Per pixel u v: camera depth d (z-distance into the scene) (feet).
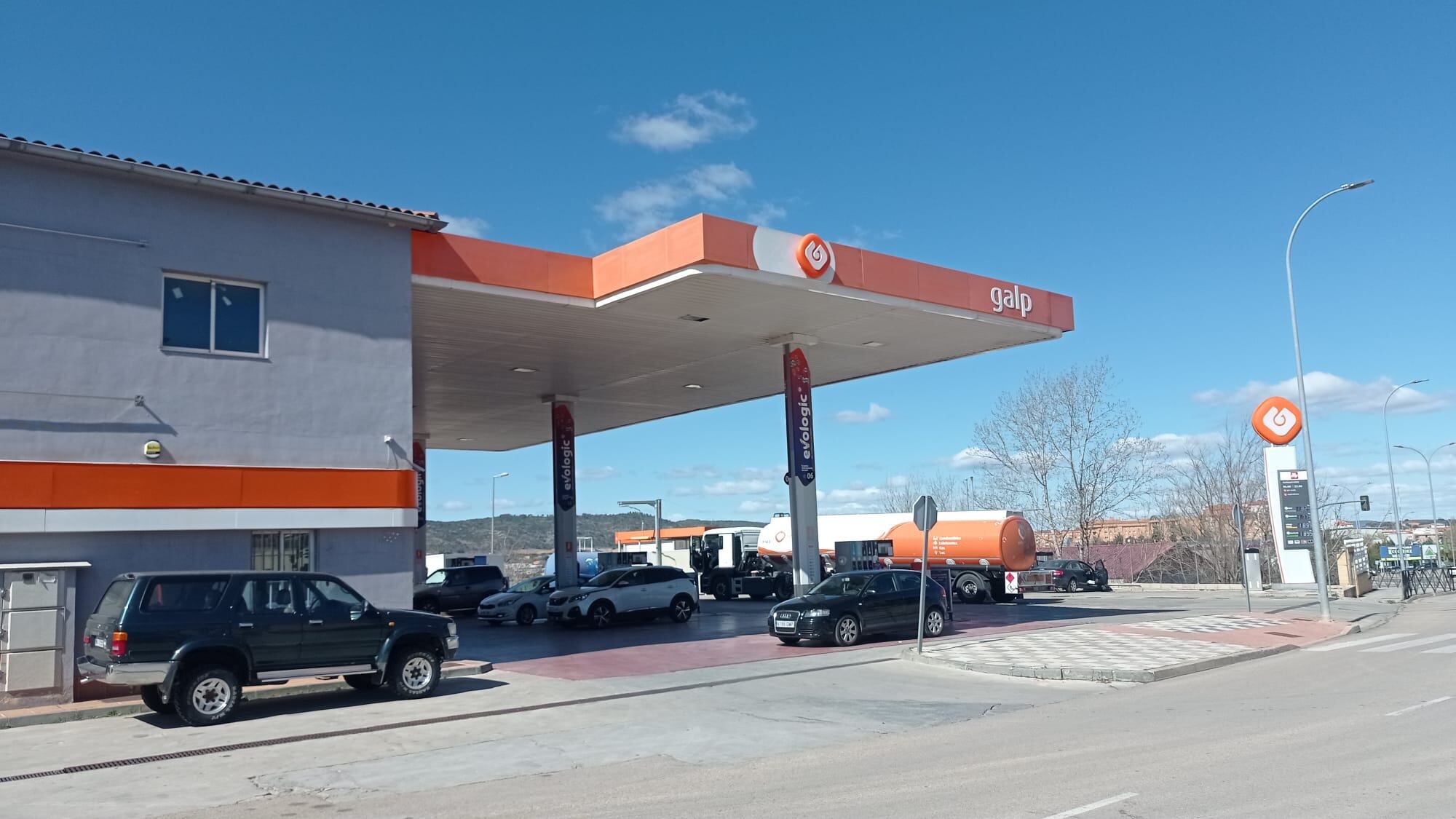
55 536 44.52
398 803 27.12
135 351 47.44
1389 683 44.68
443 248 60.39
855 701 44.37
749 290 64.54
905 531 125.18
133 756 34.09
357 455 53.62
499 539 410.52
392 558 53.88
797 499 80.79
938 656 57.36
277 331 51.78
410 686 45.96
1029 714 40.01
